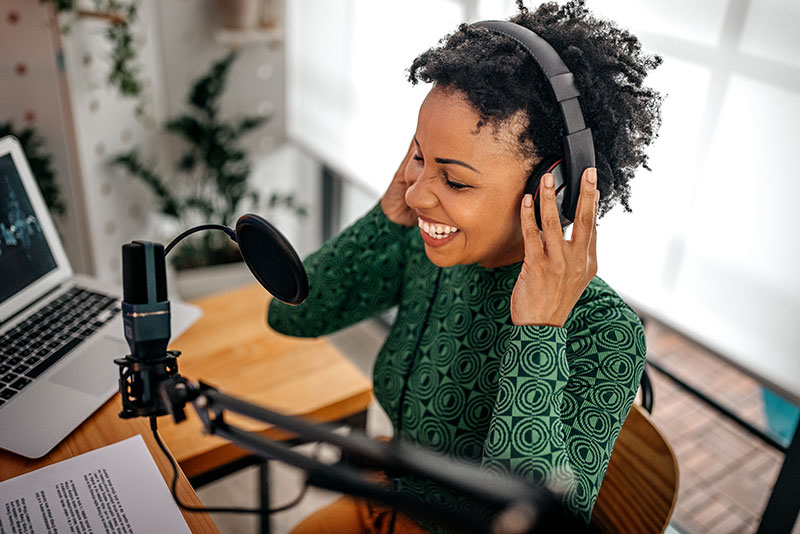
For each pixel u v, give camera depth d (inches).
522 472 30.2
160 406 27.0
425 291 40.9
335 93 94.4
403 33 79.6
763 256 53.2
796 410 65.7
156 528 31.6
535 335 31.6
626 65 32.5
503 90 29.5
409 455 18.6
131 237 95.7
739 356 56.2
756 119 51.6
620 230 64.0
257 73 100.1
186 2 91.3
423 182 32.4
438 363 38.1
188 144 101.0
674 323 60.3
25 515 31.8
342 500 45.3
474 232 32.4
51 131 79.1
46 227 51.9
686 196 57.9
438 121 30.6
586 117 31.1
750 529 70.8
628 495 36.7
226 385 51.8
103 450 36.2
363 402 53.3
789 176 50.3
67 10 73.7
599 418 32.5
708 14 53.1
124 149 90.0
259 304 61.9
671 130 57.9
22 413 39.5
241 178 99.5
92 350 46.3
